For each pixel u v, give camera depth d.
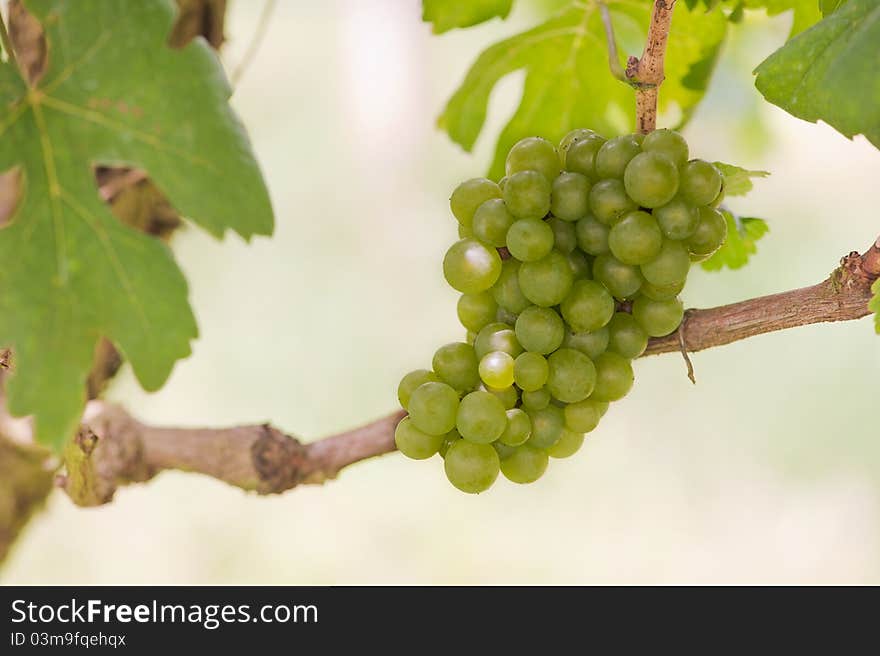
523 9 0.94
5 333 0.64
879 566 1.85
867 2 0.64
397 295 2.35
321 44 2.58
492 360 0.67
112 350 0.81
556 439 0.68
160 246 0.66
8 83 0.65
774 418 2.04
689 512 1.95
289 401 2.12
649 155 0.66
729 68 1.08
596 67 0.82
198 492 1.92
